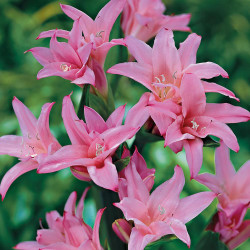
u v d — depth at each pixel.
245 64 1.60
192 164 0.67
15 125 1.17
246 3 1.64
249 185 0.76
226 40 1.59
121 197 0.68
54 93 1.16
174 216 0.67
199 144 0.68
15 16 1.45
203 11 1.59
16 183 1.14
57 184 1.13
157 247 0.70
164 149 1.07
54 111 1.12
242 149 1.47
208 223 0.75
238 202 0.74
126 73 0.69
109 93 0.72
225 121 0.70
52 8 1.32
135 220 0.65
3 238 1.11
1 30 1.46
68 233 0.71
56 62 0.70
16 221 1.12
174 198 0.68
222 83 1.55
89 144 0.67
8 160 1.12
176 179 0.68
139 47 0.70
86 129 0.67
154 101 0.67
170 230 0.65
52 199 1.13
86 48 0.68
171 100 0.68
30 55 1.35
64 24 1.26
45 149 0.70
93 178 0.64
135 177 0.67
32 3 1.55
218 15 1.60
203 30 1.60
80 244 0.71
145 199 0.68
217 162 0.76
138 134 0.70
